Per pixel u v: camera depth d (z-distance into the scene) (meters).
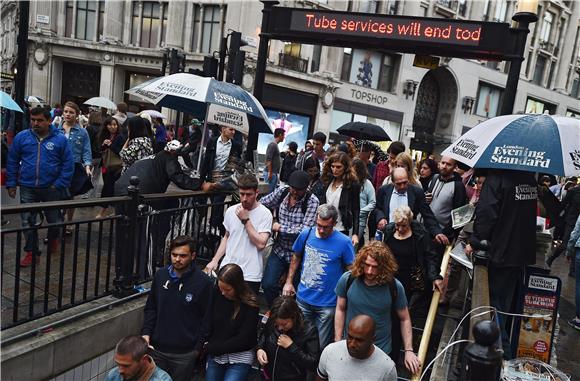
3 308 3.70
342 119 24.38
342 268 4.12
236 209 4.38
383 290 3.50
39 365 3.29
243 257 4.34
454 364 3.67
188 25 21.86
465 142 3.85
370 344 3.03
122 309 4.07
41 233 5.70
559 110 35.09
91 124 8.16
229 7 20.59
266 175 9.89
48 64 23.38
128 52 22.59
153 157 4.93
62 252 3.62
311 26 6.04
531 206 3.80
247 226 4.24
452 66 28.00
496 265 3.71
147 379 3.12
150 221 4.45
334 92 23.39
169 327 3.76
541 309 3.84
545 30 32.22
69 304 3.70
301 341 3.71
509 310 3.88
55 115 11.67
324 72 22.91
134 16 22.91
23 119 7.90
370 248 3.52
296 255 4.36
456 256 4.12
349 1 23.22
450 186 5.12
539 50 31.95
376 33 5.79
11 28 24.72
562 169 3.26
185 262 3.69
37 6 22.78
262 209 4.35
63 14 23.20
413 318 4.90
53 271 4.63
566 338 4.97
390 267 3.49
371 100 25.28
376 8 24.30
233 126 5.96
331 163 4.91
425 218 4.71
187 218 4.91
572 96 37.72
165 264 4.71
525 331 3.86
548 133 3.40
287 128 22.58
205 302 3.78
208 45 21.92
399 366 4.34
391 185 4.98
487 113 31.42
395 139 26.92
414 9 25.31
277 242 4.64
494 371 2.11
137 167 4.84
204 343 3.81
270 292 4.62
